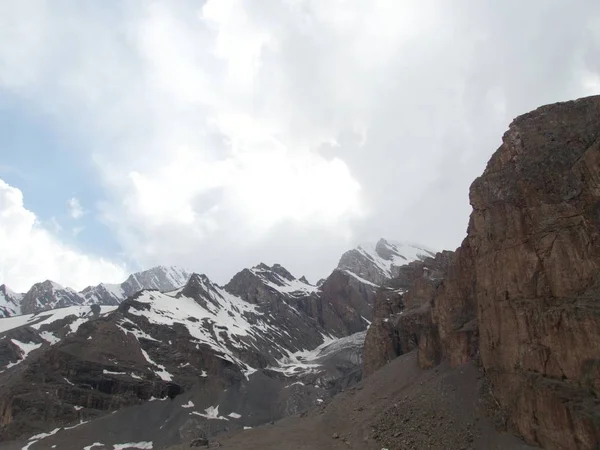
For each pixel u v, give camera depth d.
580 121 50.03
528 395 40.06
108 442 96.69
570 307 38.56
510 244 48.22
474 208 56.69
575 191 44.34
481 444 43.69
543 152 50.47
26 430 100.81
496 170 55.84
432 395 58.12
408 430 53.38
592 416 33.38
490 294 50.78
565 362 37.84
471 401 51.16
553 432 36.56
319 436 64.25
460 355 62.38
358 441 57.12
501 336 47.56
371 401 72.12
